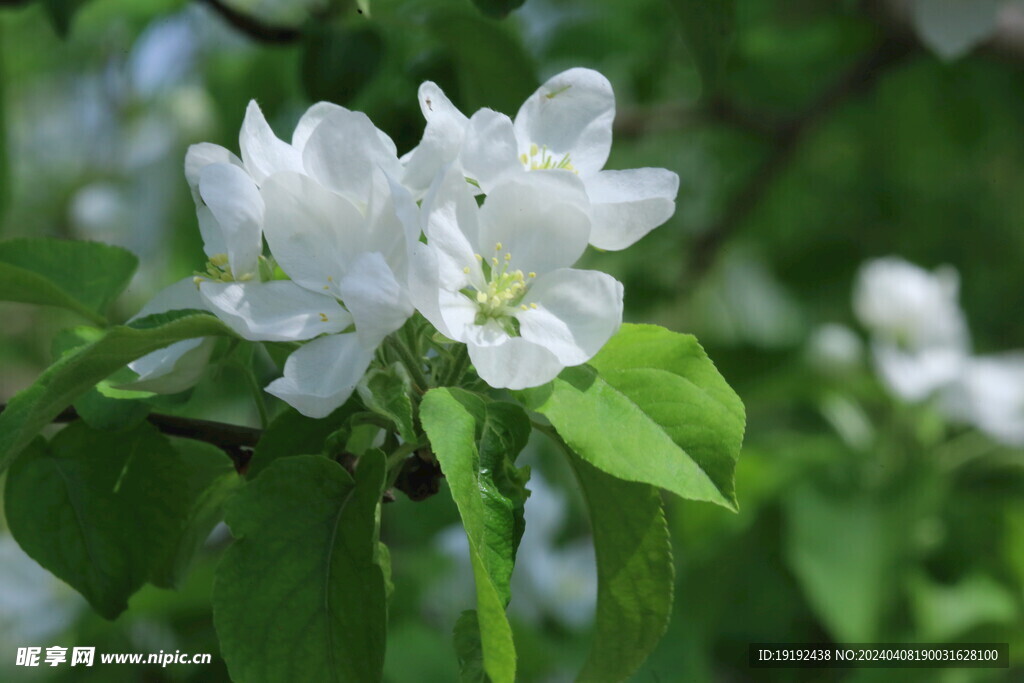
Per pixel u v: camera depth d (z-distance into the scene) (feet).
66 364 1.70
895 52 3.08
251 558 1.70
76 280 1.96
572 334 1.73
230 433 1.86
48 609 2.68
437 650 2.36
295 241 1.75
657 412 1.72
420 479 1.77
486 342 1.72
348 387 1.70
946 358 2.79
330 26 2.19
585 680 1.80
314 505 1.72
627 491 1.77
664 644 2.44
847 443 2.69
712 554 2.59
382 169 1.69
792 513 2.48
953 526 2.60
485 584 1.61
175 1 3.17
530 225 1.75
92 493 1.85
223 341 1.84
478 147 1.74
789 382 2.83
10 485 1.84
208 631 2.33
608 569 1.79
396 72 2.44
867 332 2.93
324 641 1.70
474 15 2.12
